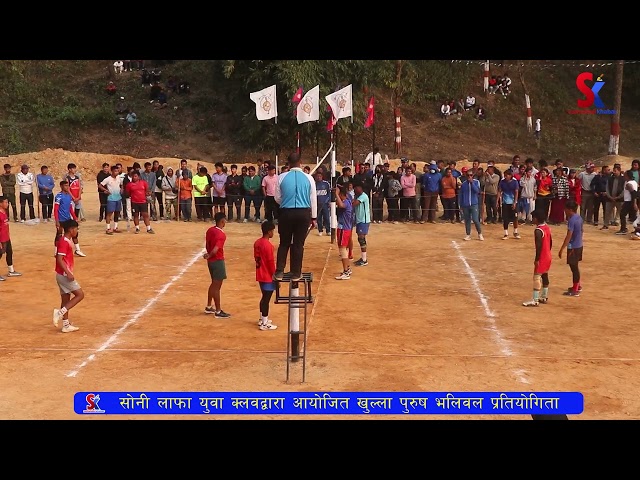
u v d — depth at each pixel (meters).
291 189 10.12
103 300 15.41
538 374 10.96
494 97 51.22
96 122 44.38
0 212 17.16
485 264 19.33
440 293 16.17
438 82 51.12
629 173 24.44
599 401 9.91
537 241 14.90
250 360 11.59
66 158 37.72
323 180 25.12
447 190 26.78
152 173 26.50
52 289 16.38
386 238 23.44
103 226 25.34
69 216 19.77
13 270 17.81
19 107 44.94
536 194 26.44
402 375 10.89
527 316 14.28
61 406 9.67
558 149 46.78
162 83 48.94
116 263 19.14
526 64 53.94
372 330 13.30
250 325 13.65
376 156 31.30
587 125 50.12
